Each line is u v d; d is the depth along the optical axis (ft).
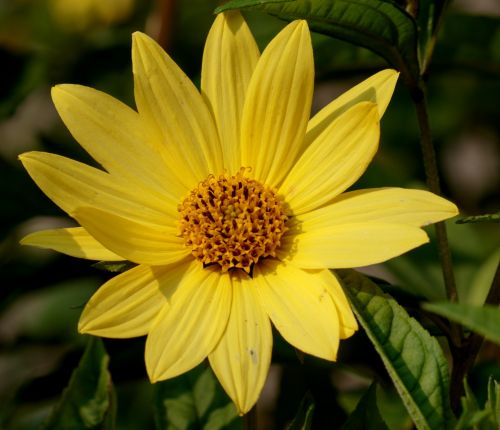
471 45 1.24
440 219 1.03
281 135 1.08
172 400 1.12
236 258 1.07
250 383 1.01
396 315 1.01
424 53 1.09
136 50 1.08
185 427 1.11
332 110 1.08
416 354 1.00
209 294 1.06
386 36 1.06
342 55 1.22
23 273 1.26
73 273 1.26
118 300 1.03
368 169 1.28
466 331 1.09
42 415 1.24
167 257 1.06
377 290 1.02
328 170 1.07
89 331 1.02
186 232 1.08
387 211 1.05
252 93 1.08
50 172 1.06
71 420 1.06
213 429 1.11
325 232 1.06
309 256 1.05
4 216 1.27
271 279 1.06
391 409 1.18
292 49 1.07
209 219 1.08
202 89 1.09
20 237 1.29
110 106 1.08
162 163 1.09
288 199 1.08
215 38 1.09
